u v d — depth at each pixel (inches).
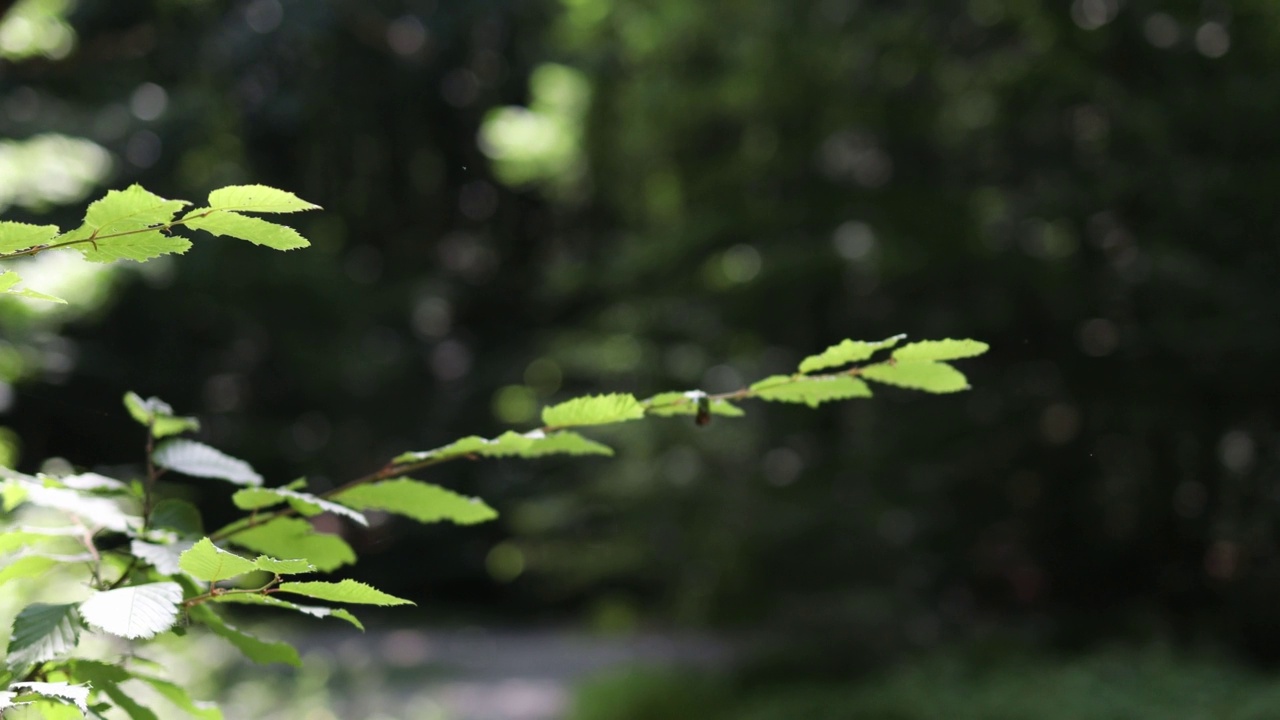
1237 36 280.4
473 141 551.8
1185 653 272.1
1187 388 296.4
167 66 383.2
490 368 560.7
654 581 371.2
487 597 565.3
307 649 407.5
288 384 516.1
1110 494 326.0
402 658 402.9
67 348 197.5
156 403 45.8
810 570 281.1
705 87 309.1
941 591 330.0
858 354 38.3
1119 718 221.1
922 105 293.3
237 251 430.6
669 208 335.0
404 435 551.8
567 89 355.6
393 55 480.4
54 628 31.0
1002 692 243.6
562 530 319.3
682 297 314.0
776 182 311.7
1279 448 313.9
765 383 39.7
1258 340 273.3
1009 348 297.6
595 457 347.6
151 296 408.5
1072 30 286.0
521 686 355.9
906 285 293.4
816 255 280.5
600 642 444.1
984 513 317.1
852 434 295.1
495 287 591.5
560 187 390.6
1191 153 290.4
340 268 504.4
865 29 289.7
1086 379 297.0
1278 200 273.7
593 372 351.9
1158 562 339.3
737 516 275.6
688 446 287.6
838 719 241.9
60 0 281.4
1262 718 215.2
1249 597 317.7
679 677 290.4
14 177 212.1
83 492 43.1
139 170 352.2
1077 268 285.9
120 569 41.1
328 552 43.4
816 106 298.2
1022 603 348.5
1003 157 303.1
